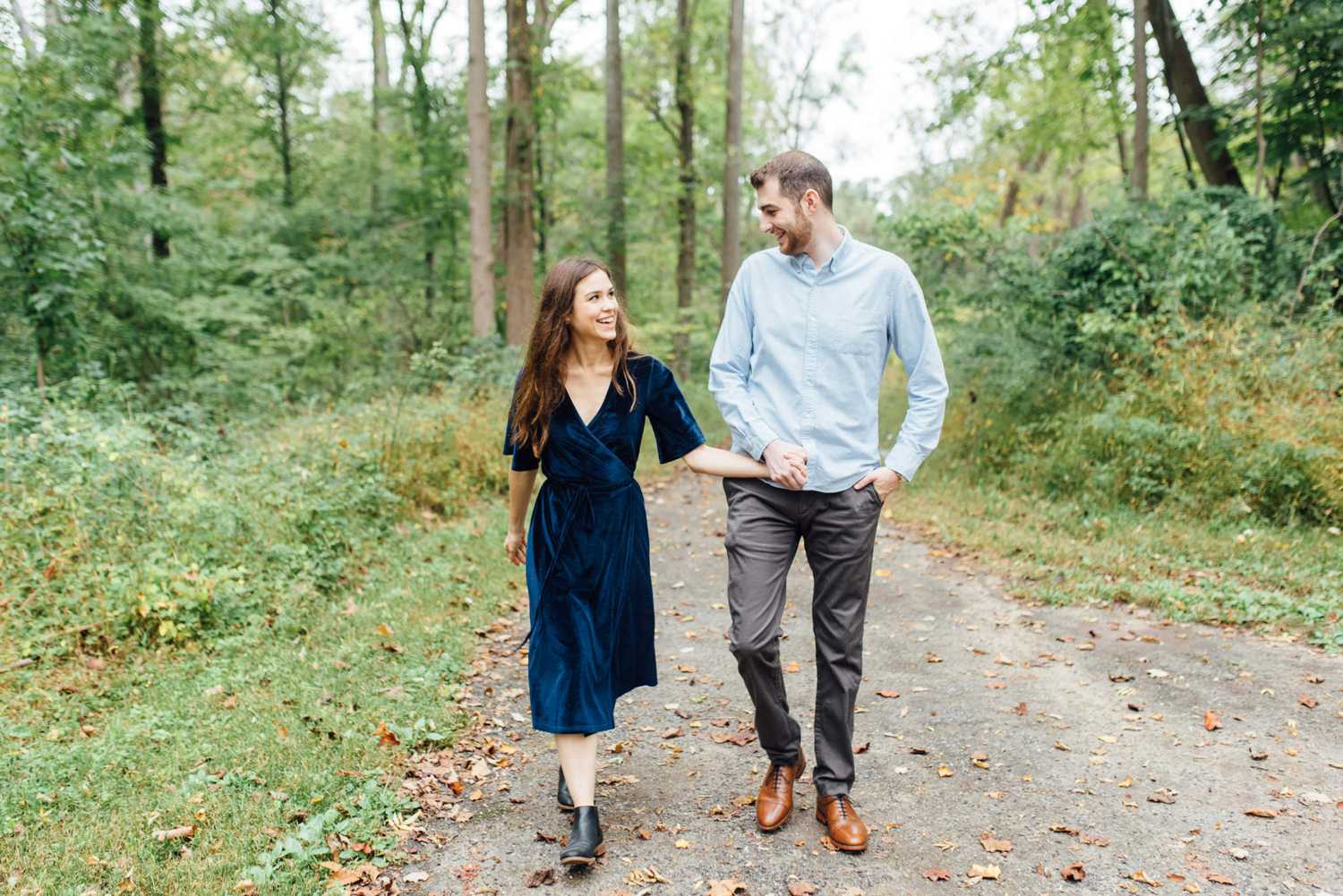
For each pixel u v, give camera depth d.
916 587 5.74
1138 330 7.80
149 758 3.29
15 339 8.70
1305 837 2.73
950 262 11.30
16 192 8.28
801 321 2.70
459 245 20.14
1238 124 10.61
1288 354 7.08
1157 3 11.00
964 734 3.60
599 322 2.67
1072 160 17.41
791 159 2.66
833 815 2.76
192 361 12.16
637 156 19.42
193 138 18.30
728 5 18.77
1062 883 2.56
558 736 2.76
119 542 4.93
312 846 2.73
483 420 8.73
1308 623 4.59
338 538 5.80
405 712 3.73
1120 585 5.30
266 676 4.11
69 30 12.16
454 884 2.63
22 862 2.60
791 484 2.61
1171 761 3.28
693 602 5.63
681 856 2.74
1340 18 8.77
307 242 17.81
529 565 2.85
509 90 15.56
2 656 4.05
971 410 9.36
